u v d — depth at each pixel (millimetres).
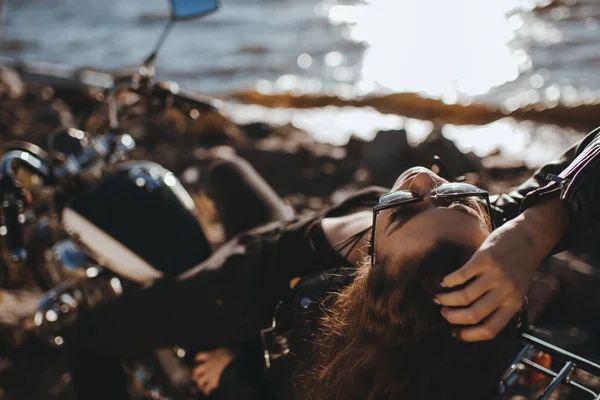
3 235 2131
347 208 1907
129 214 2244
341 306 1382
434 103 7938
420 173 1406
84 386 2057
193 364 2176
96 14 19844
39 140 4910
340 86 11750
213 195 2445
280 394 1630
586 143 1568
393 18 19266
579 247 3168
